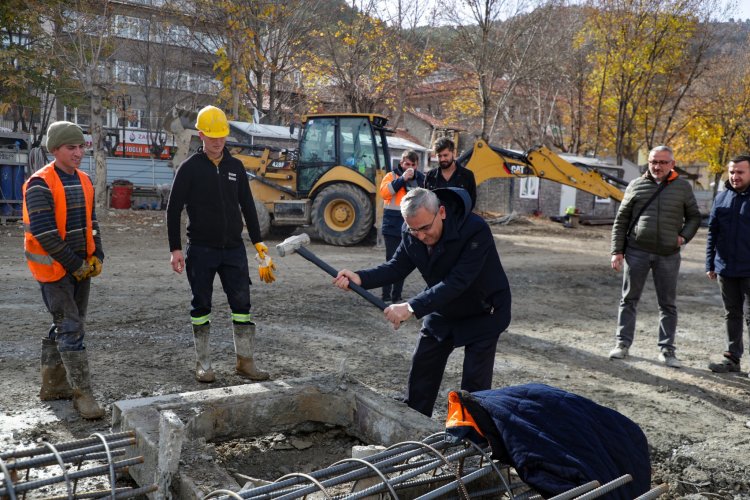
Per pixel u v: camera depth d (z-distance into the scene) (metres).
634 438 2.61
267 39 22.75
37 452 2.40
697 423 4.43
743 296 5.64
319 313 6.97
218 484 2.51
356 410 3.56
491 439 2.60
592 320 7.62
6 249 10.31
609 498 2.32
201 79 24.86
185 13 21.11
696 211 5.70
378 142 13.76
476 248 3.31
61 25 17.28
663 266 5.75
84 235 3.78
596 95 28.69
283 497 2.25
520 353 5.94
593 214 26.77
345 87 24.27
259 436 3.55
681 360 6.02
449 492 2.68
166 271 9.02
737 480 3.61
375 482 2.55
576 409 2.57
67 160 3.66
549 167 13.48
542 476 2.38
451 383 4.96
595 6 25.83
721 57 30.53
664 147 5.62
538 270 11.34
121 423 3.08
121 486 2.95
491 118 27.33
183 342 5.51
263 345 5.57
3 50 17.31
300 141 13.41
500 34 22.77
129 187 17.62
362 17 23.56
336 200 12.98
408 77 24.59
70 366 3.70
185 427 3.00
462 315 3.56
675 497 3.43
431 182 6.04
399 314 3.23
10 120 23.50
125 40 21.84
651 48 26.03
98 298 6.99
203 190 4.29
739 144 32.31
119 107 22.64
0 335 5.38
